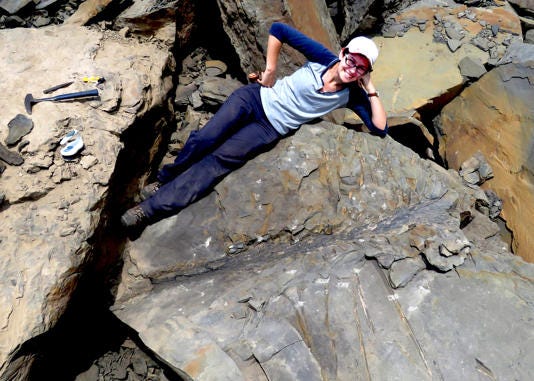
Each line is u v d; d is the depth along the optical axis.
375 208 3.12
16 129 2.65
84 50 3.27
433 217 3.04
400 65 4.29
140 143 3.23
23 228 2.44
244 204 3.03
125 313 2.79
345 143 3.23
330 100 3.02
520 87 3.93
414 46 4.39
